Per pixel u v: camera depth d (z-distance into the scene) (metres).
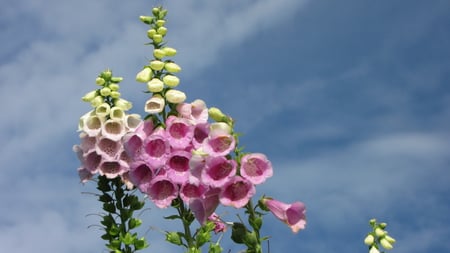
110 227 1.31
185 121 1.23
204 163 1.11
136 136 1.27
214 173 1.08
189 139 1.23
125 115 1.33
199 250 1.22
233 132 1.09
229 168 1.08
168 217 1.24
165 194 1.23
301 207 1.07
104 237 1.31
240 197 1.06
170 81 1.25
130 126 1.33
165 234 1.24
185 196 1.21
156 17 1.31
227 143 1.09
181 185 1.23
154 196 1.23
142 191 1.24
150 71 1.26
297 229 1.07
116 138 1.32
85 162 1.33
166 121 1.24
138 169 1.25
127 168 1.31
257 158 1.06
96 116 1.33
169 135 1.23
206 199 1.12
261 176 1.06
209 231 1.23
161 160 1.23
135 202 1.32
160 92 1.26
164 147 1.23
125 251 1.30
